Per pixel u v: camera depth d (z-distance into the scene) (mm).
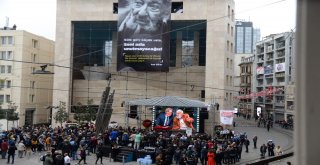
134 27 58375
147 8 58312
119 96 64188
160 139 32906
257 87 112000
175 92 64000
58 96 63500
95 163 29859
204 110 56750
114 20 62656
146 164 28781
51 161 22797
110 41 65938
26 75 74875
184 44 65438
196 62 64812
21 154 31641
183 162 27484
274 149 34438
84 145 30578
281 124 79625
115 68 65625
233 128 64438
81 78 66688
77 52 65875
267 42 107250
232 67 66812
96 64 66188
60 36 63781
